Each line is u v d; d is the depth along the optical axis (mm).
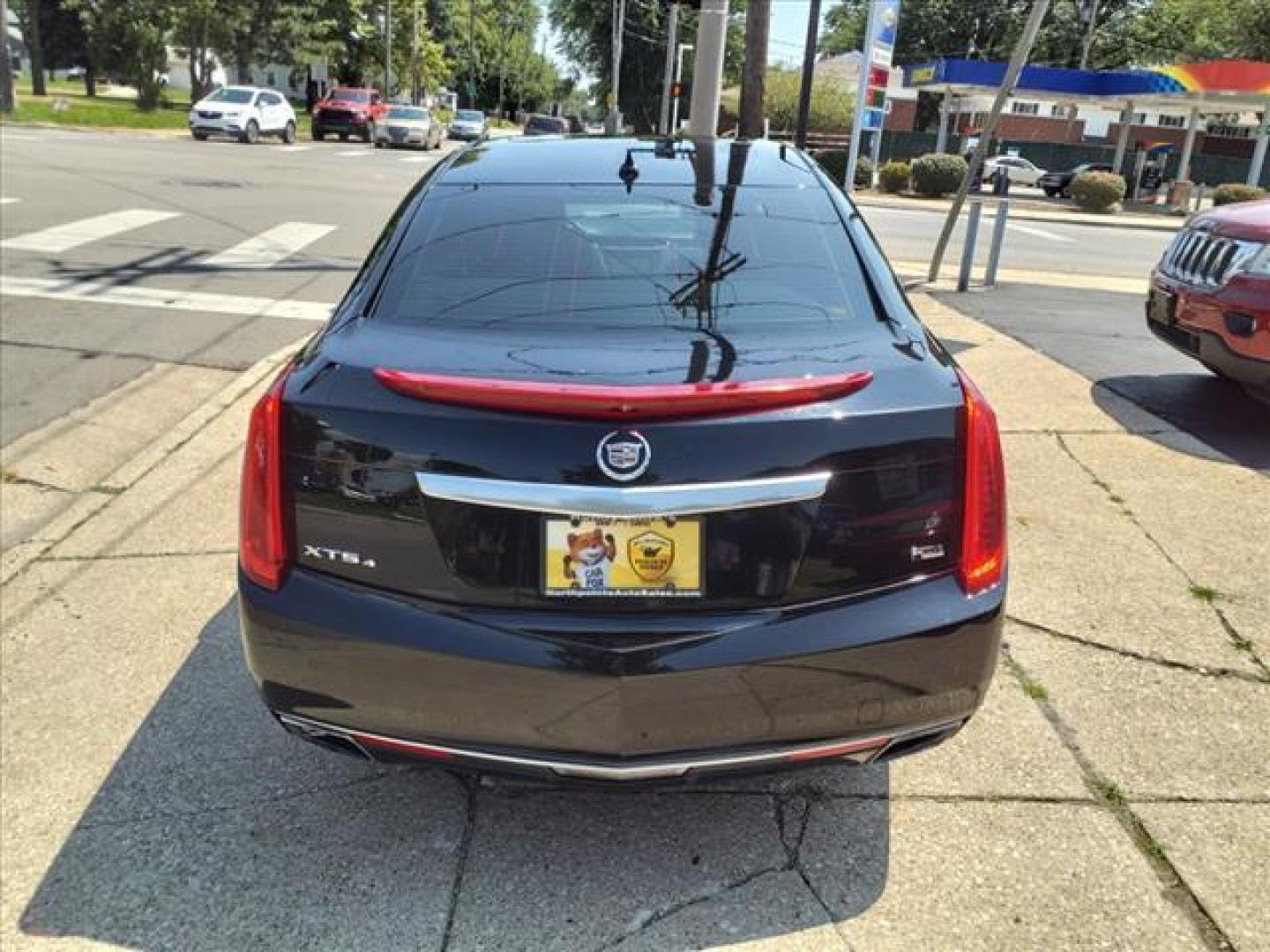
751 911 2576
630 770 2396
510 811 2939
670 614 2340
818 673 2369
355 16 56438
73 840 2828
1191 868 2701
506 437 2297
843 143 46875
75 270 9820
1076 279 12234
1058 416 6148
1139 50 51781
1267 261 5574
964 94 36156
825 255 3025
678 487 2283
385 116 36594
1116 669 3586
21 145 21547
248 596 2492
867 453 2363
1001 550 2537
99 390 6629
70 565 4441
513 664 2326
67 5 39625
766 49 12352
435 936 2506
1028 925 2525
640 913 2572
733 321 2740
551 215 3111
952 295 10219
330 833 2852
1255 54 44750
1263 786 3014
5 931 2527
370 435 2361
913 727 2490
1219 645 3734
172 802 2977
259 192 16406
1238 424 6047
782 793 2998
